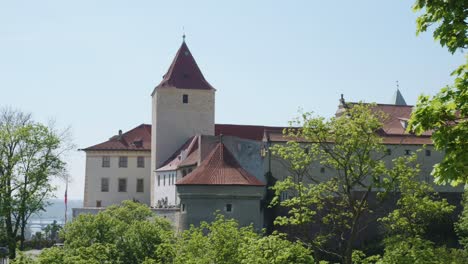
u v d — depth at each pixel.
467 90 15.14
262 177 68.50
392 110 86.81
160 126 85.94
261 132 89.62
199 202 55.03
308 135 33.34
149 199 91.94
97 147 91.56
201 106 87.31
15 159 57.09
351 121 32.25
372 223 61.28
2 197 56.22
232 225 36.75
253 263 29.86
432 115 15.45
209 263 34.09
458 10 16.14
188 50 90.00
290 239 55.31
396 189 34.34
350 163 32.78
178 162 75.81
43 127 59.72
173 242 45.28
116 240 47.72
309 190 33.59
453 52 16.23
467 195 57.25
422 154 78.38
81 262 32.38
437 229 67.19
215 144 66.31
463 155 15.09
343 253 33.75
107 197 91.31
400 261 29.00
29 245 75.44
